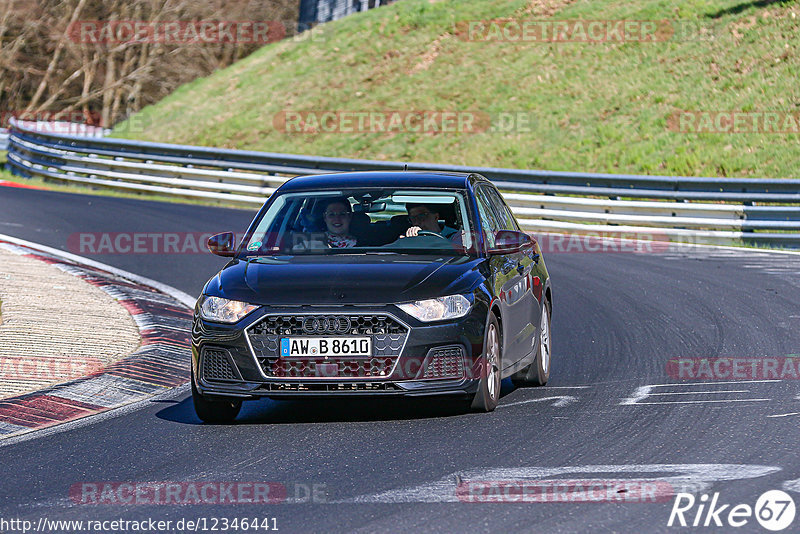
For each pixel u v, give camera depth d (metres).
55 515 17.53
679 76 109.00
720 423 23.53
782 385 28.00
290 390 23.58
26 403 26.78
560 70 117.81
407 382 23.42
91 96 169.88
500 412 25.25
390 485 18.86
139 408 26.95
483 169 75.69
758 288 47.41
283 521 16.83
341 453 21.50
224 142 124.81
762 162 90.25
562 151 102.56
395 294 23.75
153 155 89.69
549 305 31.23
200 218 72.62
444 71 125.69
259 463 20.89
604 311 42.38
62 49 171.25
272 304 23.77
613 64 115.75
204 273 52.94
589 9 128.75
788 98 98.88
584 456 20.78
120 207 77.50
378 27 140.75
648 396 26.95
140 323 38.44
